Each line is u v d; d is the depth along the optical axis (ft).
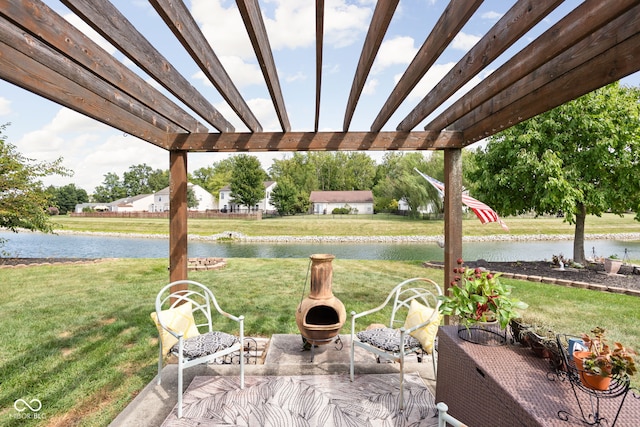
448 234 12.21
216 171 187.42
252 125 11.19
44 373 10.18
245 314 15.90
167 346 8.87
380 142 11.83
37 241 67.05
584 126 24.82
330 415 7.89
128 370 10.40
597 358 4.91
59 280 23.27
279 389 9.06
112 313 15.88
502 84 7.44
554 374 5.63
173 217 11.93
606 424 4.37
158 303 8.91
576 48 6.36
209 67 7.11
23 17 4.85
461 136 11.91
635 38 5.15
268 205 143.33
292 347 11.77
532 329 6.61
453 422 4.12
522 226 74.84
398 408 8.18
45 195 33.01
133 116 9.48
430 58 6.30
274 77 7.93
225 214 109.91
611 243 56.49
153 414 8.06
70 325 14.24
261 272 26.48
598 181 27.17
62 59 6.71
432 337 9.05
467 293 7.13
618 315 15.56
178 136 11.65
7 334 13.20
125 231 85.30
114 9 5.60
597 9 4.74
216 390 9.02
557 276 24.34
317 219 105.91
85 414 8.27
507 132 28.35
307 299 10.56
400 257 44.70
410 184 94.73
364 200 132.05
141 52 6.42
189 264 29.04
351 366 9.46
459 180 12.11
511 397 5.00
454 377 7.00
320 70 7.04
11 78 5.50
